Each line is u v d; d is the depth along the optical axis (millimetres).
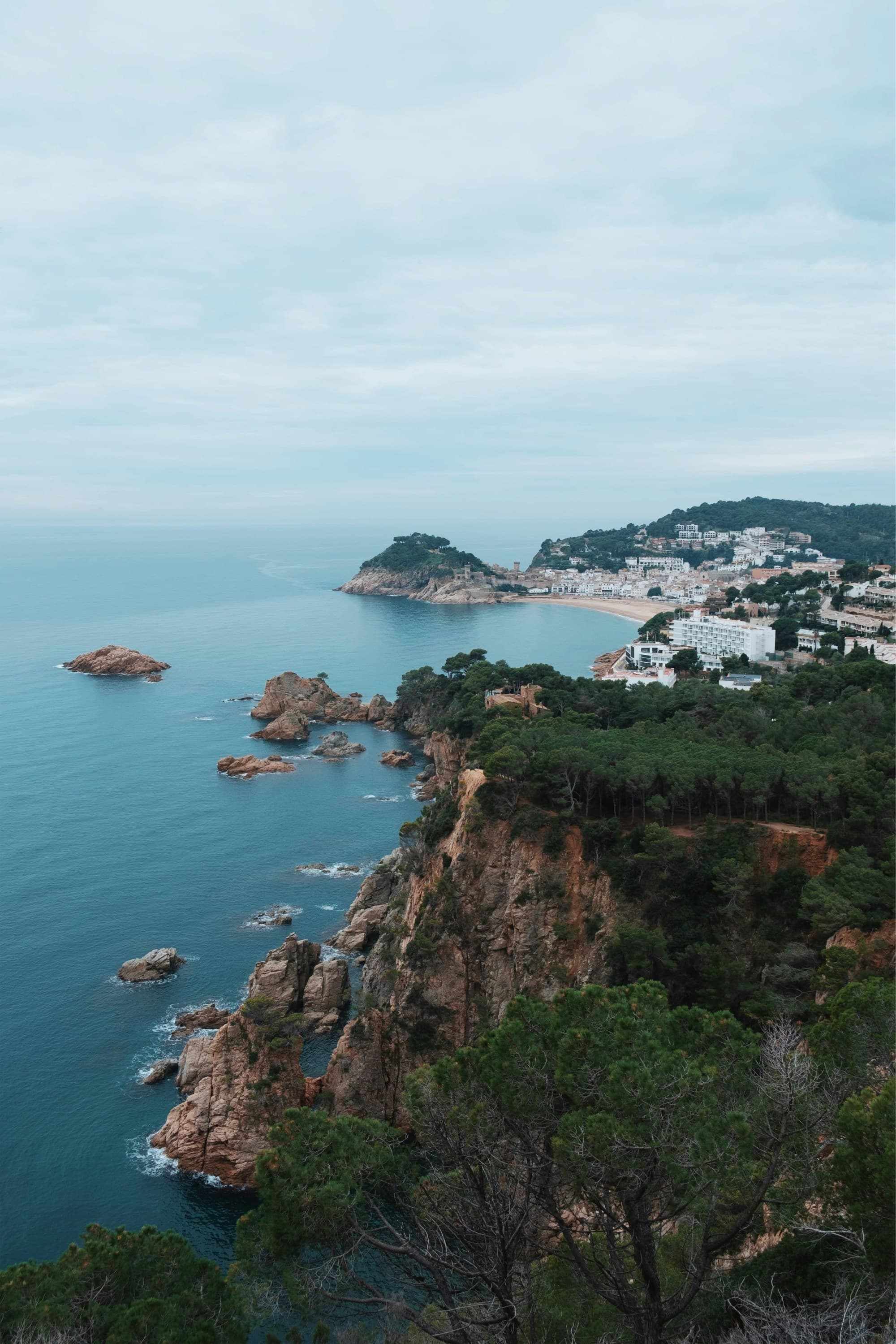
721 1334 29766
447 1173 33938
